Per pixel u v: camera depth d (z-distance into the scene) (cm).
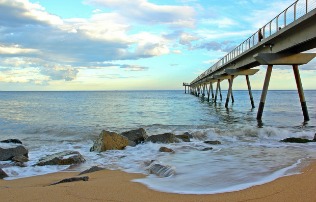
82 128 2112
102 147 1183
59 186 614
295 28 2012
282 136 1552
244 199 501
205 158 916
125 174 753
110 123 2464
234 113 3572
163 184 621
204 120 2739
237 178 645
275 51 2488
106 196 542
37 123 2453
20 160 1015
